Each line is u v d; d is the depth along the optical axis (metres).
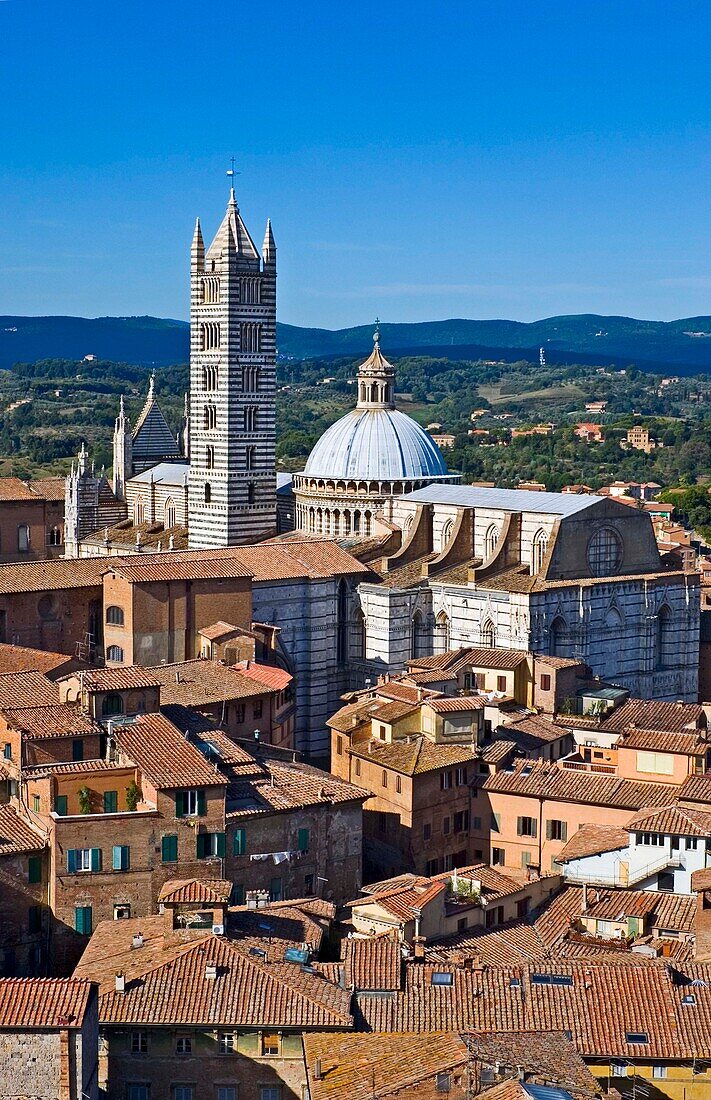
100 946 130.50
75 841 140.38
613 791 164.12
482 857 170.38
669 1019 119.50
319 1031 117.00
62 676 182.62
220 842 145.62
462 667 194.62
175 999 119.06
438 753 169.88
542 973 126.12
